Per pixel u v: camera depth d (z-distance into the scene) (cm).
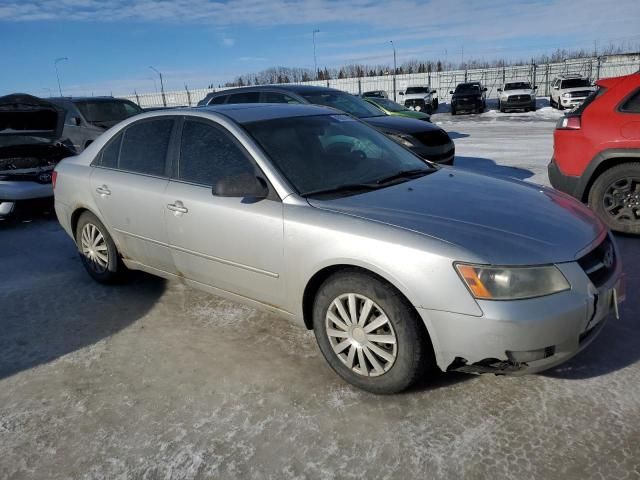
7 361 330
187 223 343
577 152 511
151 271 402
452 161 868
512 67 3872
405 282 247
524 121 2081
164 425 260
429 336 251
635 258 445
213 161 343
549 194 328
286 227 290
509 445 232
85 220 442
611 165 503
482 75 3972
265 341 338
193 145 359
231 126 340
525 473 216
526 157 1056
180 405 275
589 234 271
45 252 567
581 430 238
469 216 271
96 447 247
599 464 218
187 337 349
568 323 237
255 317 374
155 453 241
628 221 500
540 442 232
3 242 620
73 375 310
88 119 1112
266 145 327
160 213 362
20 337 362
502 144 1311
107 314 392
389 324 259
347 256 263
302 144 341
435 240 247
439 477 217
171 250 365
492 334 234
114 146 423
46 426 264
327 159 336
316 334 293
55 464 238
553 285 238
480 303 235
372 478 219
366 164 347
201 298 413
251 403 273
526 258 239
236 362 314
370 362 271
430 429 245
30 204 675
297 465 229
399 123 842
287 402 272
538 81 3756
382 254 252
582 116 509
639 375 276
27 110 648
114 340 350
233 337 346
